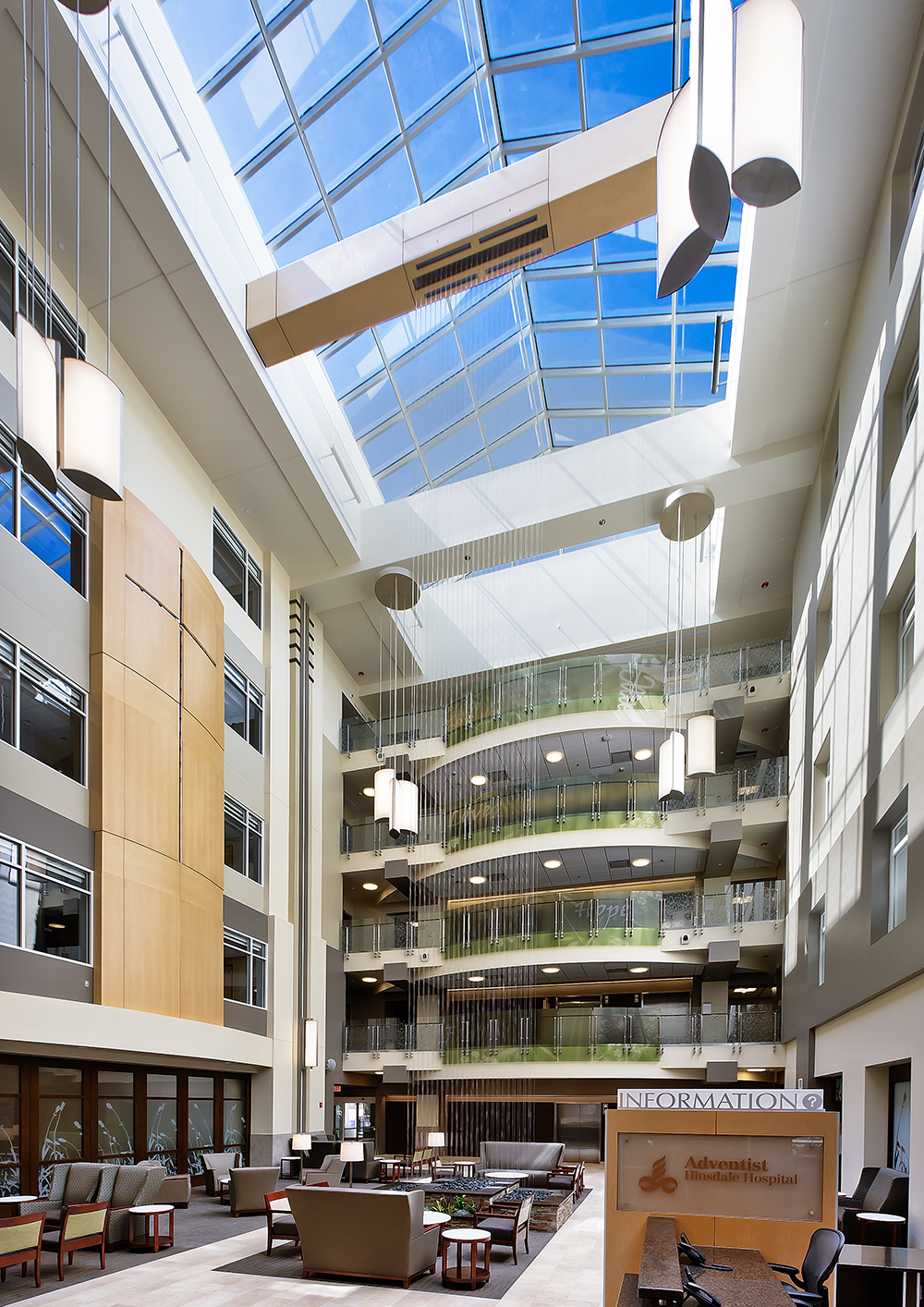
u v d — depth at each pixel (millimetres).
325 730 22547
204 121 12961
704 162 3518
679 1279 4410
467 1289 8031
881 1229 8156
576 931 20422
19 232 11359
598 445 17797
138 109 11133
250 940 16672
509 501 18359
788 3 3416
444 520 19047
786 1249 6008
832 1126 6160
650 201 10234
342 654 23672
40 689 10766
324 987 20047
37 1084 11055
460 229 10969
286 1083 17406
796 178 3449
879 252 10945
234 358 13930
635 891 22703
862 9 8977
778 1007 24078
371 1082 22641
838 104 9891
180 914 13273
